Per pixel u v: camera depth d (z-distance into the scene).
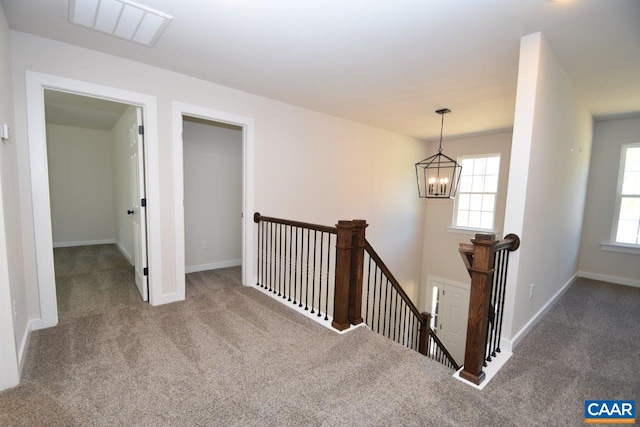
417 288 6.31
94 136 5.75
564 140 2.76
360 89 3.20
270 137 3.62
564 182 2.93
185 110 2.96
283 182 3.81
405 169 5.63
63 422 1.48
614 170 4.16
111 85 2.54
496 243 1.81
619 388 1.80
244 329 2.48
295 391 1.74
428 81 2.92
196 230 4.21
